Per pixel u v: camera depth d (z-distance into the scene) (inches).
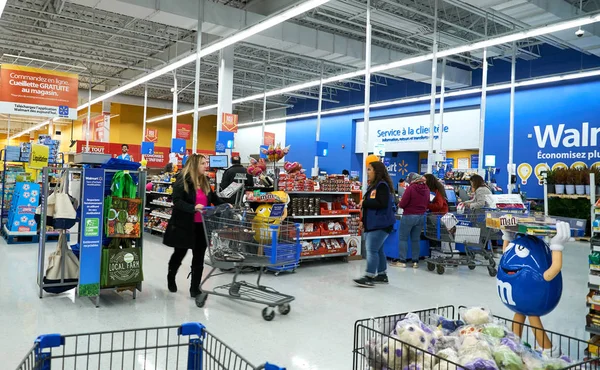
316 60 650.2
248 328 153.0
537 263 118.0
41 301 178.5
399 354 66.4
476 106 663.8
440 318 83.1
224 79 496.7
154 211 406.3
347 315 171.3
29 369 55.4
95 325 152.1
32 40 600.4
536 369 65.9
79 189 187.5
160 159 773.3
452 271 266.5
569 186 463.8
